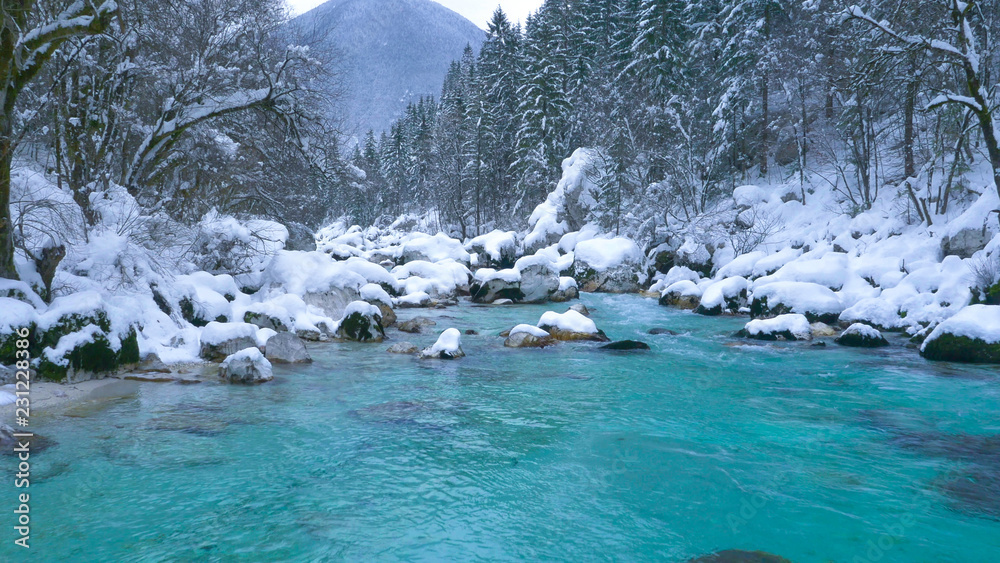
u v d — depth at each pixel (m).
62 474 5.66
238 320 13.35
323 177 19.36
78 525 4.65
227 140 20.02
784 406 8.78
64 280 10.68
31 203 10.91
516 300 24.23
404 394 9.13
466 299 25.59
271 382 9.69
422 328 16.16
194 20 17.34
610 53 50.75
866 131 29.55
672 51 41.62
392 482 5.73
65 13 9.86
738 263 25.77
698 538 4.71
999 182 15.96
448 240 35.06
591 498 5.45
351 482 5.70
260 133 21.06
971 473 6.12
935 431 7.58
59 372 8.65
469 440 7.01
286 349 11.30
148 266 12.44
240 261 16.25
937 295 16.05
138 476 5.66
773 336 15.14
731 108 37.81
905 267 18.92
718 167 38.94
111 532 4.55
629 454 6.61
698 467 6.23
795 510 5.23
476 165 58.19
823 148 34.91
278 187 24.94
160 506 5.05
